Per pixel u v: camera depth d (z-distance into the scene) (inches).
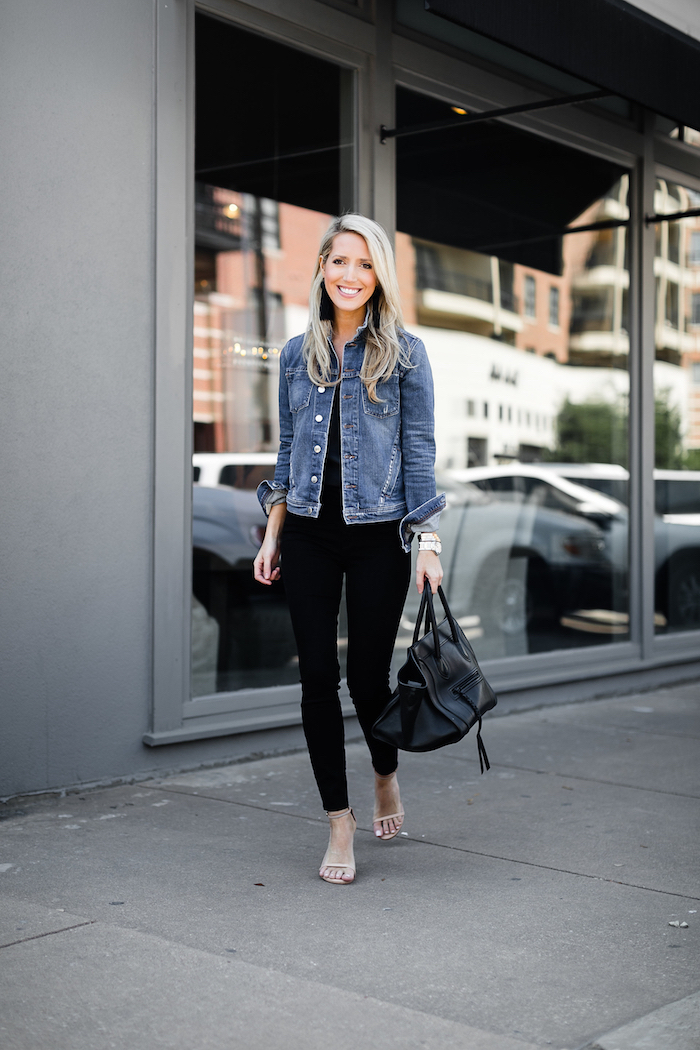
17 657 161.8
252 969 106.2
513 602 255.0
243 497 200.8
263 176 201.3
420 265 230.2
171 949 110.5
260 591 204.1
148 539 178.1
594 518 276.2
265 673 204.8
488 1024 95.9
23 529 161.9
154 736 177.6
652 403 288.4
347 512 129.8
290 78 204.7
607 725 234.5
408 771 189.9
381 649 133.3
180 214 180.5
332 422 131.6
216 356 195.5
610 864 140.6
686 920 121.6
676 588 304.7
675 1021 96.1
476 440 244.5
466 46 237.5
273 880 132.1
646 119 283.0
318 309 133.6
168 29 177.9
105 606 172.2
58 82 163.8
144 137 175.6
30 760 163.9
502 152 247.8
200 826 153.3
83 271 167.8
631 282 283.0
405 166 226.4
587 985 104.3
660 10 207.2
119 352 172.9
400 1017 96.8
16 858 138.1
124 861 137.8
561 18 181.3
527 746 211.8
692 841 151.0
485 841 149.8
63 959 107.4
